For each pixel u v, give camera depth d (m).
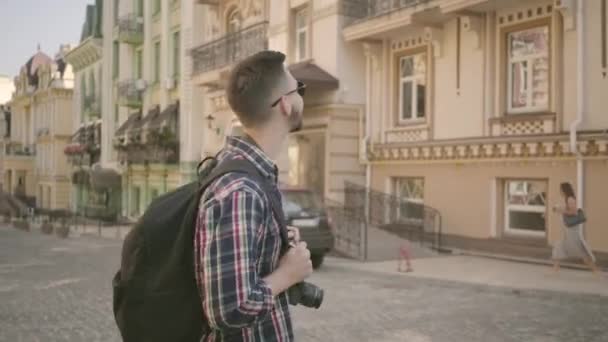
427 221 17.14
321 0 20.14
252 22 24.64
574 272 12.70
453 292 10.95
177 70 31.38
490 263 14.26
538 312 9.13
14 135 64.88
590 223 13.23
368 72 19.55
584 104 13.39
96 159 42.81
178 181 30.28
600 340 7.45
